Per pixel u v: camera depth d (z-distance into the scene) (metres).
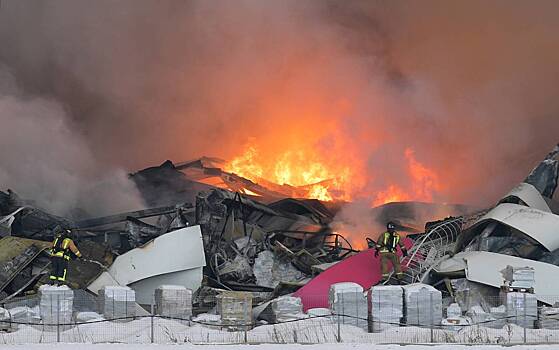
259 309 72.56
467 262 76.00
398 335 63.44
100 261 82.50
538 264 74.44
